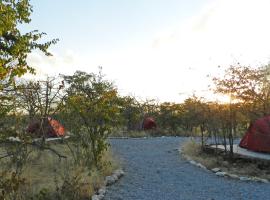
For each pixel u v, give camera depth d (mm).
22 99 9789
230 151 15078
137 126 32938
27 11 6258
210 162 14695
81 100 12742
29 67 6469
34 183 9500
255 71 16812
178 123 33188
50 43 6613
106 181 10891
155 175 12641
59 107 11047
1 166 9961
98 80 15156
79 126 12969
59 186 9203
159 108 34438
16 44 6246
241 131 26641
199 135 27750
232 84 16359
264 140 15289
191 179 12031
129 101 31469
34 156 12047
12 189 7219
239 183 11539
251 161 14148
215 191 10359
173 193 10016
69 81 12859
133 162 15445
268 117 15891
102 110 12867
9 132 7820
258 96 16859
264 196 9844
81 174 10109
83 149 13977
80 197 8883
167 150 19734
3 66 6133
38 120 10414
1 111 7434
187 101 21734
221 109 16344
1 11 5809
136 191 10156
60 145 15914
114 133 28953
